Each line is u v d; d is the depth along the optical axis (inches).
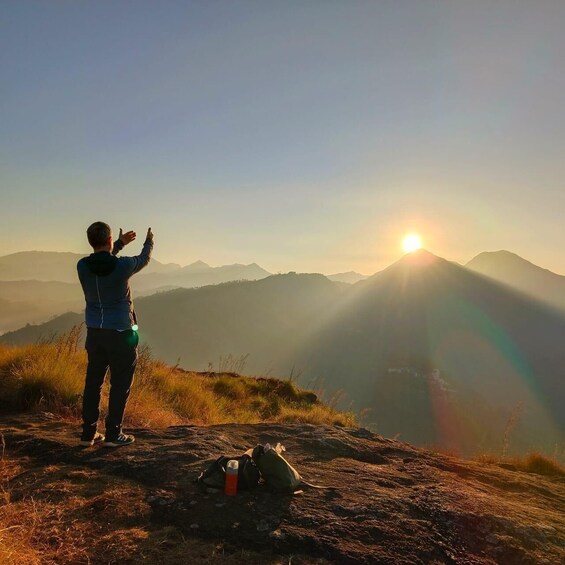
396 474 198.4
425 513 151.9
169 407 378.3
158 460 179.2
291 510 144.8
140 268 199.0
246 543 126.5
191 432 229.9
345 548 126.1
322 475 186.2
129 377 200.5
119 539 125.0
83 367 367.6
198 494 152.3
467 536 140.5
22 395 276.2
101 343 195.2
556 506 187.8
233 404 510.0
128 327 197.0
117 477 166.2
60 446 193.6
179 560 117.3
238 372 732.0
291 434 252.2
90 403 201.2
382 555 125.0
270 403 569.3
